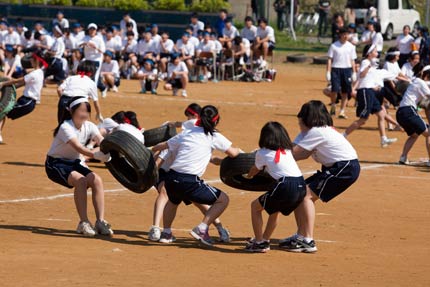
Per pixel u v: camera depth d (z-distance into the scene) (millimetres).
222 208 12688
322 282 10750
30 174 18938
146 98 35656
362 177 19781
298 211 12625
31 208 15438
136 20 54125
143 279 10555
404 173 20531
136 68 43656
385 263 11977
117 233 13516
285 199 12094
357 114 24594
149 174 12664
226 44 45094
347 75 30953
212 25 52281
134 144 12633
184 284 10367
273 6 64875
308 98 37594
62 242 12664
